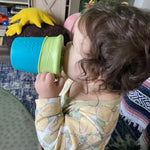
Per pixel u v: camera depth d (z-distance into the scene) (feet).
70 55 1.55
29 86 5.39
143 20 1.37
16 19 7.13
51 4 8.23
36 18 6.95
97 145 1.76
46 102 1.70
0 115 1.99
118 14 1.36
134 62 1.40
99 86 1.59
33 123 1.97
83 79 1.56
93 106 1.77
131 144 3.94
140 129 4.27
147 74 1.52
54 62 1.51
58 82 1.69
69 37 7.50
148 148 3.31
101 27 1.34
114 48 1.31
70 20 7.60
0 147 1.66
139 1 8.09
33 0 8.16
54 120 1.73
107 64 1.37
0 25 8.54
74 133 1.68
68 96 2.00
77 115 1.80
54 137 1.70
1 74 5.72
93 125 1.67
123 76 1.43
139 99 4.09
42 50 1.53
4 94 2.34
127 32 1.30
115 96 1.80
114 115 1.79
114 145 3.90
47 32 6.81
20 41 1.60
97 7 1.47
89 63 1.41
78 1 8.36
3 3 9.00
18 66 1.62
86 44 1.40
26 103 4.75
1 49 7.04
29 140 1.77
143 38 1.34
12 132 1.82
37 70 1.61
